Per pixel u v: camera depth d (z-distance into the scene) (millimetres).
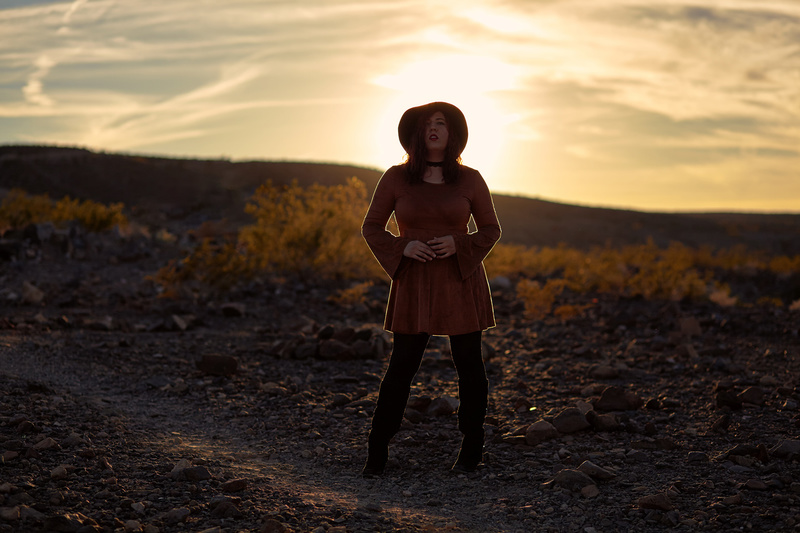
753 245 64375
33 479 3127
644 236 64312
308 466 3824
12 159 65375
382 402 3645
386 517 2955
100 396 5105
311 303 10703
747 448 3748
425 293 3598
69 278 12086
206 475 3342
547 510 3088
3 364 5703
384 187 3715
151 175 61938
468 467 3699
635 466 3674
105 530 2650
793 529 2770
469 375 3709
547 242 56469
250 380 5852
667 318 9461
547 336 8281
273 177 62188
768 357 6730
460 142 3713
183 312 9547
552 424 4375
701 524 2879
